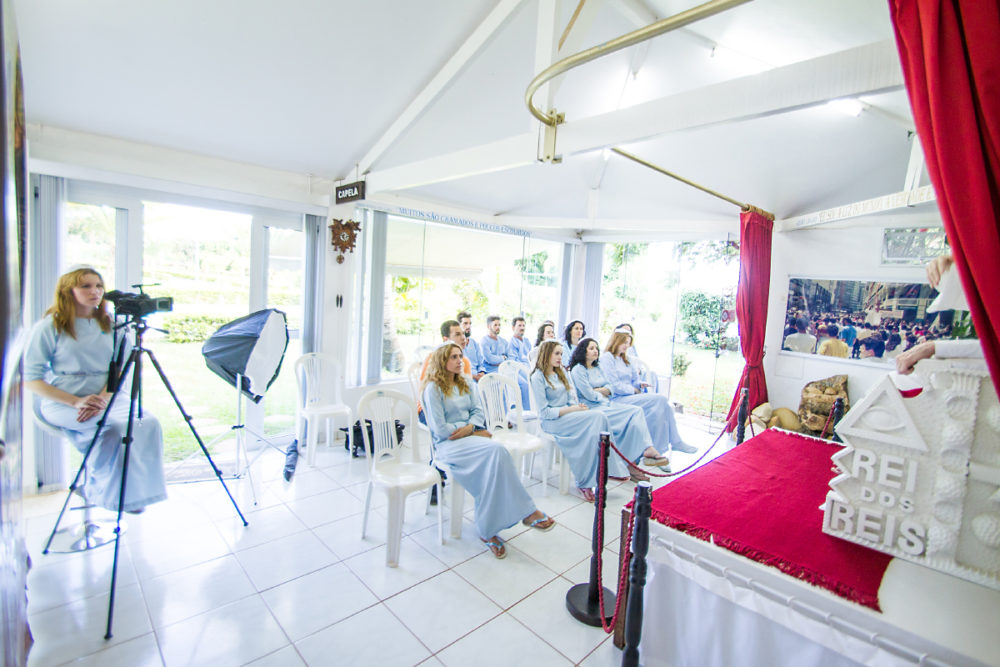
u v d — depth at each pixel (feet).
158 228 11.07
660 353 19.43
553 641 6.39
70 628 6.29
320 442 13.84
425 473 8.55
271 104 9.55
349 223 13.30
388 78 9.31
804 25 8.24
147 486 8.38
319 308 13.26
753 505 6.21
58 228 9.46
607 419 11.99
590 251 21.38
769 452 8.61
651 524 5.67
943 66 3.15
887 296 13.48
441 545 8.68
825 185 13.58
